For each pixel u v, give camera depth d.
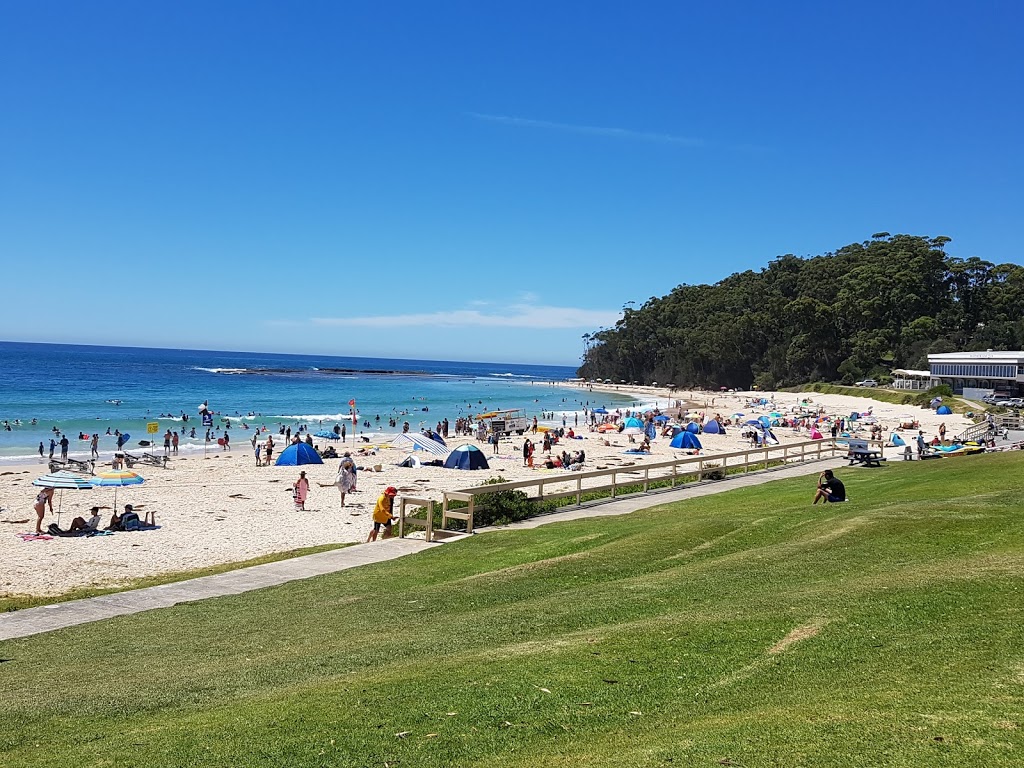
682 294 186.88
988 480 19.98
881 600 9.15
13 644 11.13
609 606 10.54
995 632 7.70
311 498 31.41
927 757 5.15
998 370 89.50
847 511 16.44
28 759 6.61
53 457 43.94
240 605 12.85
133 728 7.25
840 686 6.75
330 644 10.09
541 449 54.38
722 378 153.75
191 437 56.66
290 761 6.08
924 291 134.50
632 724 6.37
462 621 10.58
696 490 25.77
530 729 6.42
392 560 16.09
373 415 82.88
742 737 5.73
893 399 99.69
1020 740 5.29
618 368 185.12
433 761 5.95
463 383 182.50
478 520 20.12
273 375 179.50
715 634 8.52
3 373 133.12
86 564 19.25
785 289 164.50
